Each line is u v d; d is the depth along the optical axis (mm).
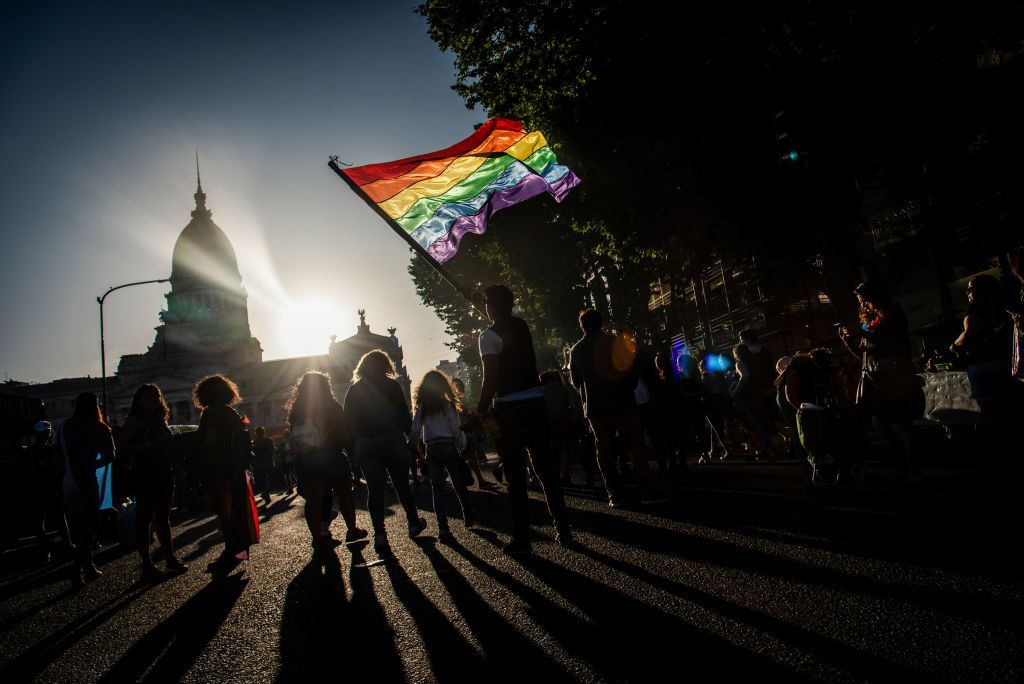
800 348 28219
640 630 3393
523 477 5559
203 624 4809
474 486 13492
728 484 8695
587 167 17375
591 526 6570
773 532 5340
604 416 7363
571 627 3566
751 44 15570
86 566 7844
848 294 17422
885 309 7027
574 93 17172
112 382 92625
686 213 17625
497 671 3080
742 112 15875
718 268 32156
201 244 103312
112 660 4176
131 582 7293
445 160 7840
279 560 7375
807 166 16453
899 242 22062
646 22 15727
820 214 17156
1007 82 15477
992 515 5082
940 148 16172
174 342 96375
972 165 16578
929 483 6848
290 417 7156
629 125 16953
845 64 15039
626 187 17219
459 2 17266
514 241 26984
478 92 18656
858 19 14547
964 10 14258
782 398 8312
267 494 19922
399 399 6887
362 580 5566
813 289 27000
